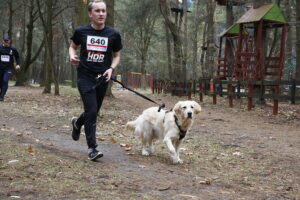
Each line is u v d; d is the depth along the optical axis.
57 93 16.09
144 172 4.48
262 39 15.16
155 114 5.57
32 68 52.53
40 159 4.42
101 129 7.86
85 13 11.51
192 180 4.34
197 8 23.70
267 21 14.52
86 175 3.96
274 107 11.67
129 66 45.53
